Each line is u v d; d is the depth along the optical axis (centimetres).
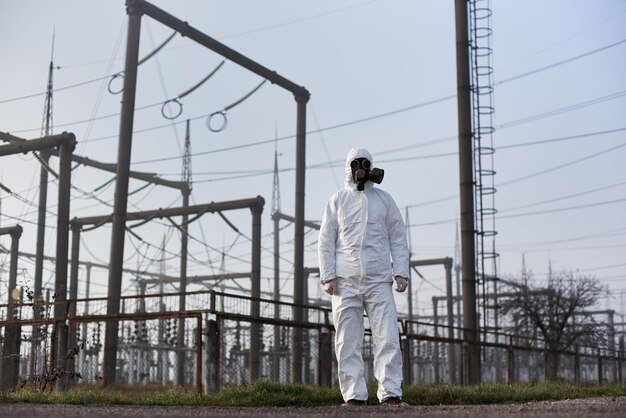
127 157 2489
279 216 5669
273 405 820
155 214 3750
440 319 7112
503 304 4269
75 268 3906
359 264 759
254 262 3544
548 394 916
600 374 2908
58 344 1353
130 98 2533
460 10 2636
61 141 2572
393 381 736
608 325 4734
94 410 629
